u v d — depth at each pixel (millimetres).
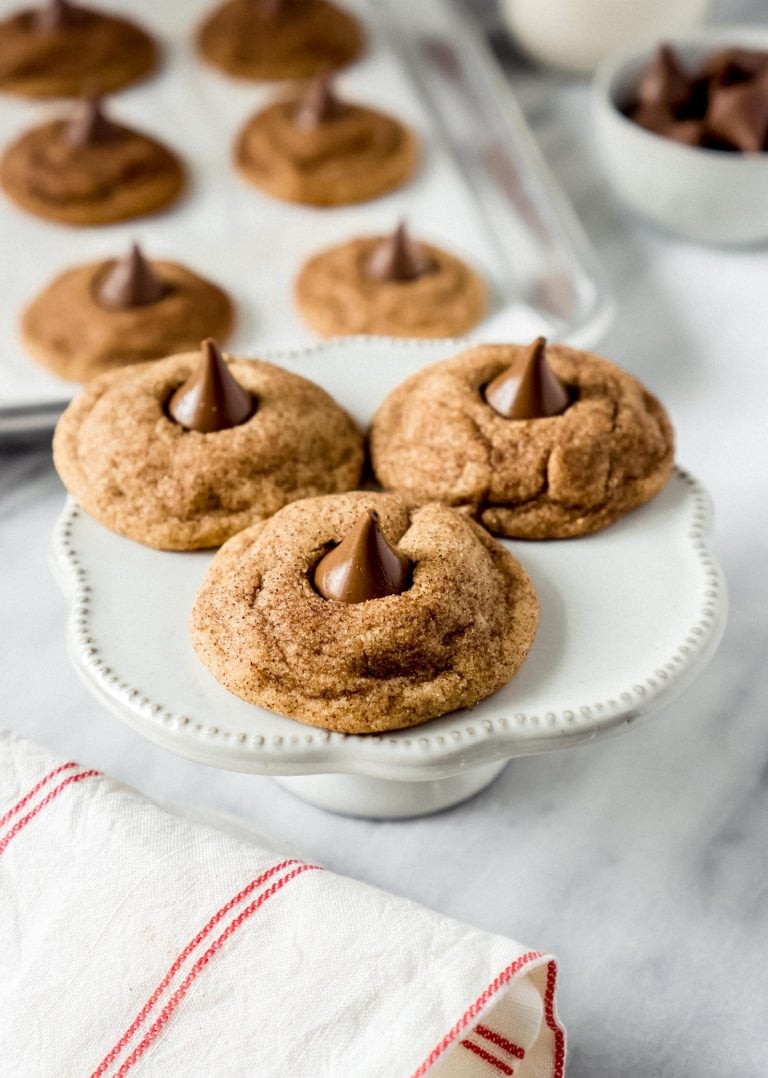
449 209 686
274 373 465
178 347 604
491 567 422
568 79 775
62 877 402
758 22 832
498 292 642
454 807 460
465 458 446
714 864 447
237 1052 378
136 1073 378
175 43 782
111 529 443
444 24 768
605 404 458
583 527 446
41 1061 380
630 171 650
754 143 635
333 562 405
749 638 505
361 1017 379
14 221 670
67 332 604
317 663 395
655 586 433
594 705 400
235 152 703
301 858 436
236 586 409
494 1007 393
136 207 673
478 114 732
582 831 454
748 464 562
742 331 623
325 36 762
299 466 448
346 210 685
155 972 388
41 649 501
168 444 444
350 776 439
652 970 424
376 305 617
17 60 734
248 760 392
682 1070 406
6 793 417
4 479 558
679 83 658
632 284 646
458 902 438
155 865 402
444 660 399
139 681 406
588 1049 409
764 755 473
